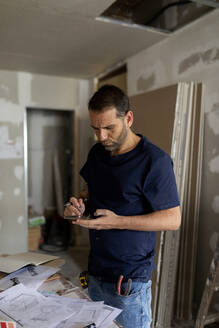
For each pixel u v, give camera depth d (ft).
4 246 12.59
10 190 12.60
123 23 7.81
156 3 6.74
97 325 2.91
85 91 14.23
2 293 3.51
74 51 10.07
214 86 7.15
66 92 13.79
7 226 12.61
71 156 14.46
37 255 4.59
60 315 3.06
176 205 3.80
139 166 3.85
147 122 8.59
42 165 15.06
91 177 4.42
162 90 8.20
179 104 7.60
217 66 7.05
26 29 8.18
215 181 7.23
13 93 12.60
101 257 4.13
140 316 3.92
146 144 3.98
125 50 9.97
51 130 15.08
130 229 3.87
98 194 4.27
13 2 6.62
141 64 10.04
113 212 3.93
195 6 6.89
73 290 3.76
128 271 3.92
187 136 7.54
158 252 7.33
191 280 7.50
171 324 7.30
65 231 14.11
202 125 7.46
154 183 3.77
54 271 4.09
